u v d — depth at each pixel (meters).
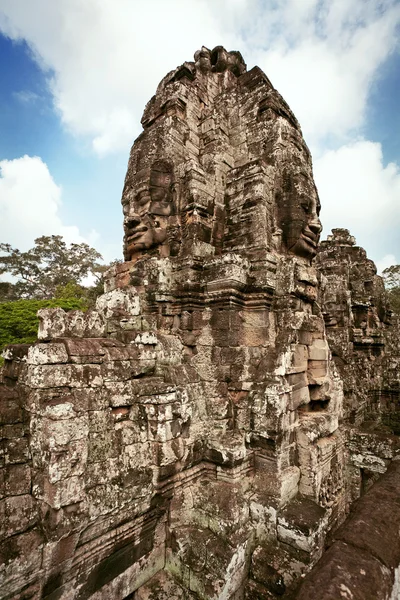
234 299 5.19
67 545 3.11
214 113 6.75
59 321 3.84
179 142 6.38
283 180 5.97
